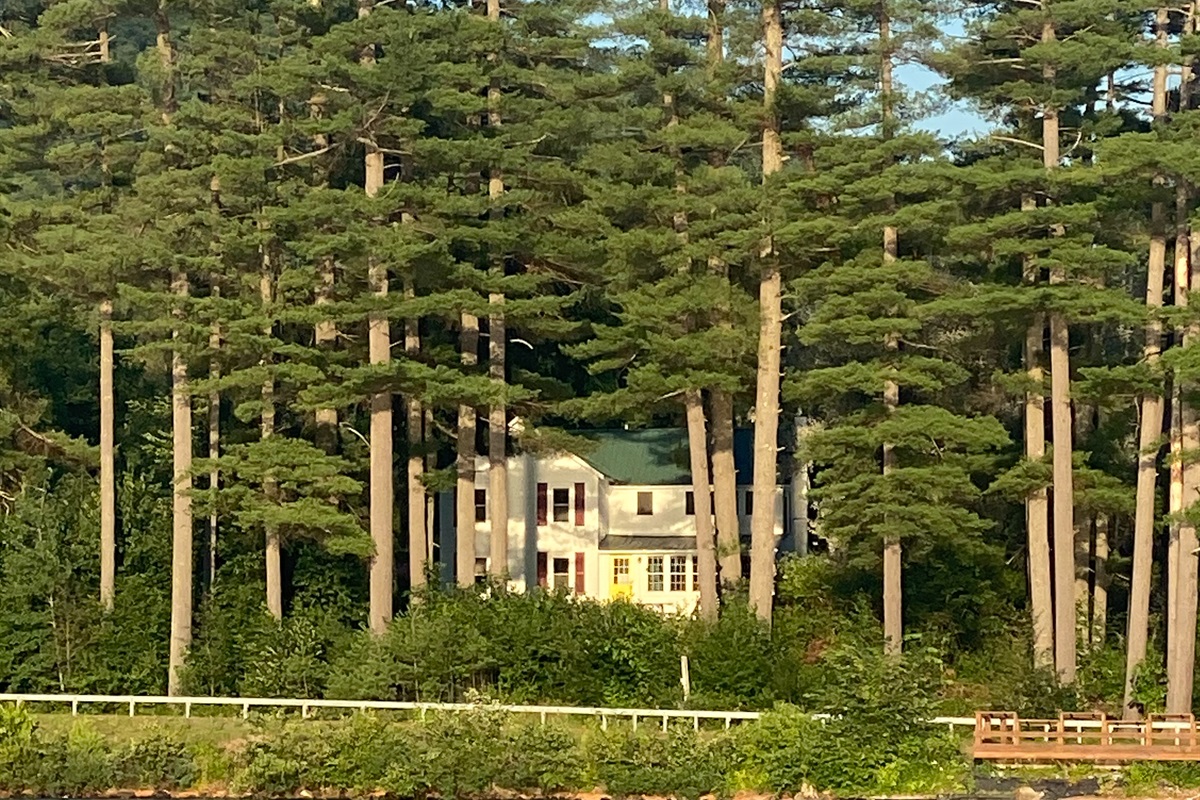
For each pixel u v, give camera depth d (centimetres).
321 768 4153
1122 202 5000
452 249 5716
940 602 5712
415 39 5350
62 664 5506
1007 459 5681
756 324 5547
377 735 4194
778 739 4162
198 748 4325
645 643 5153
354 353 5684
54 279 5547
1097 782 4203
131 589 5709
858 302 5097
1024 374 5281
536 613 5297
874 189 5169
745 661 5050
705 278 5447
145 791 4225
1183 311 4584
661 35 5575
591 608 5391
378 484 5512
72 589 5675
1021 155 5356
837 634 5638
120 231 5506
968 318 5378
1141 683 4931
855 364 5191
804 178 5266
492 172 5631
